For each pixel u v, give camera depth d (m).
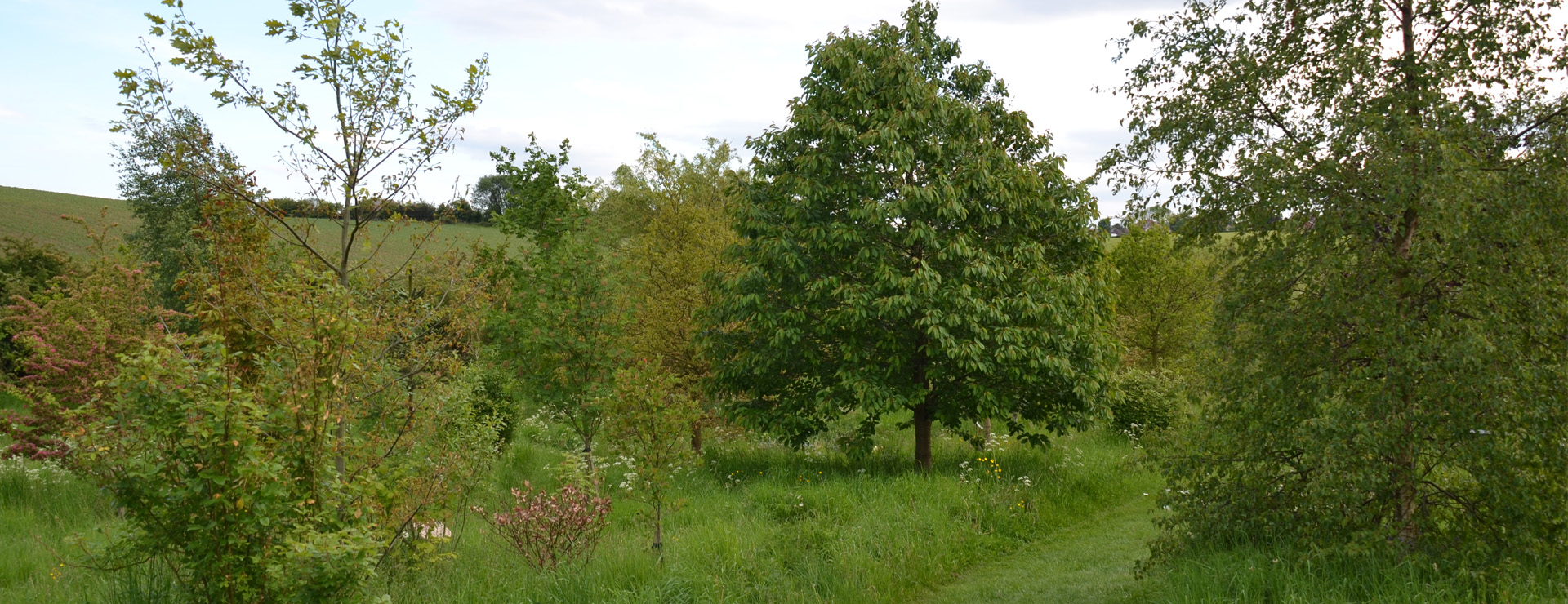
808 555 9.37
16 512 10.55
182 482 5.01
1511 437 6.19
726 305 14.63
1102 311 15.58
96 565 6.15
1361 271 6.67
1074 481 13.60
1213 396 7.92
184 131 6.72
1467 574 5.95
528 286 15.02
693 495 12.68
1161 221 8.39
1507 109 6.70
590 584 7.72
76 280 12.52
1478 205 5.99
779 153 14.88
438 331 8.44
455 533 9.86
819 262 14.20
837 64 13.89
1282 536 7.33
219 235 6.74
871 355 14.18
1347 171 6.87
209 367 5.07
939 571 9.58
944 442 18.52
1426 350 6.12
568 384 14.12
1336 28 7.23
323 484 5.74
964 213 13.05
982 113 14.30
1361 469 6.41
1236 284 7.63
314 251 6.99
